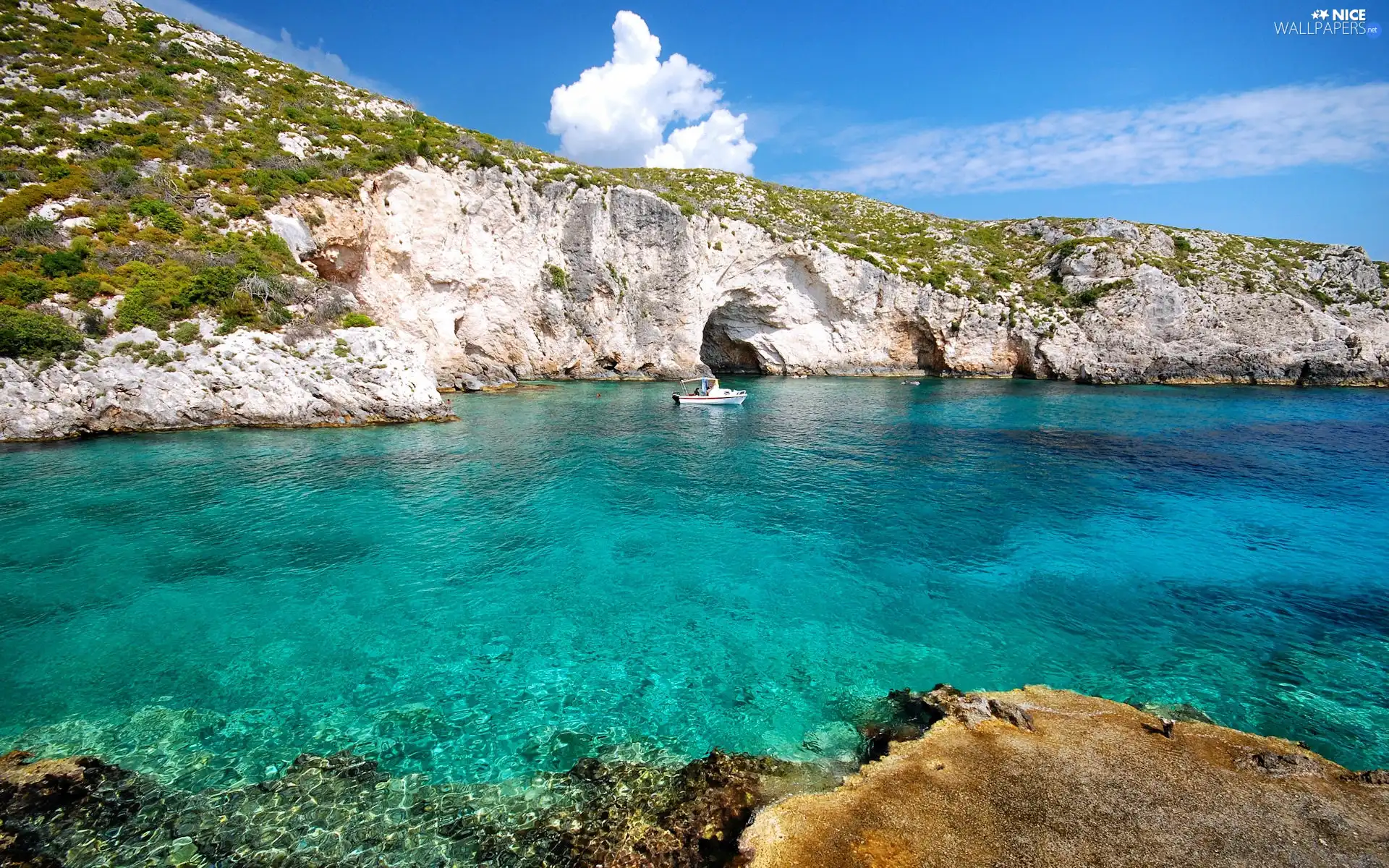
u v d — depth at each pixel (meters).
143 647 10.71
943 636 11.62
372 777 7.89
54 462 20.31
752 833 6.71
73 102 33.81
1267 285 57.72
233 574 13.47
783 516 17.98
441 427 28.91
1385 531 16.88
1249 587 13.63
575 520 17.45
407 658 10.70
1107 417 35.16
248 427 26.02
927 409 38.66
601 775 7.97
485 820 7.15
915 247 68.69
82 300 24.16
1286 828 6.64
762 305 58.59
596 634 11.62
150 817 7.13
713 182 78.56
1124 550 15.61
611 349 51.16
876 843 6.52
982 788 7.33
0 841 6.65
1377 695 9.76
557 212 47.00
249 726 8.86
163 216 28.55
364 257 35.47
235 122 37.19
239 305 26.78
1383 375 50.91
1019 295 60.19
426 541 15.62
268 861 6.54
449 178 40.06
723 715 9.29
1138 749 8.05
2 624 11.22
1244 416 35.53
